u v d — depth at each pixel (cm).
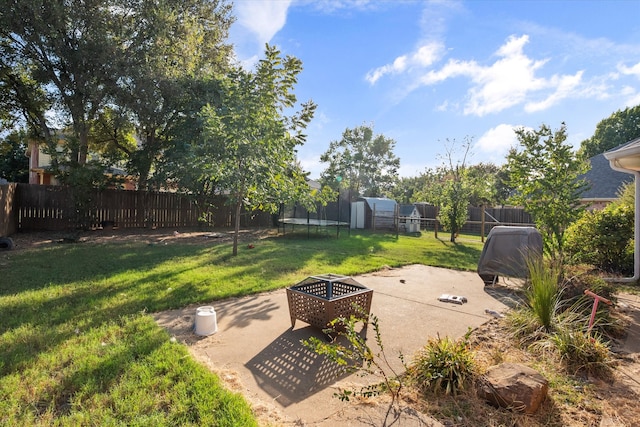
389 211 1928
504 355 318
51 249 830
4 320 362
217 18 1554
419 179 3862
